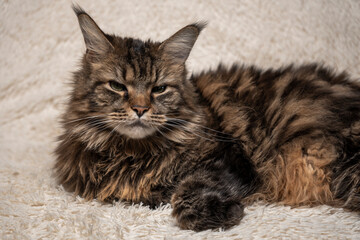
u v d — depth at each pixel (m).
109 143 0.74
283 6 1.17
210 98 0.80
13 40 1.16
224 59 1.15
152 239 0.65
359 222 0.68
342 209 0.73
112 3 1.17
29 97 1.14
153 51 0.75
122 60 0.73
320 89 0.80
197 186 0.70
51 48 1.16
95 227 0.66
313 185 0.75
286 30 1.15
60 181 0.79
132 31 1.16
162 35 1.16
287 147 0.76
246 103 0.79
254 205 0.74
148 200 0.74
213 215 0.67
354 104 0.77
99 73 0.74
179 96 0.75
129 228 0.67
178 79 0.75
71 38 1.16
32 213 0.70
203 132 0.75
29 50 1.16
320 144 0.75
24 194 0.76
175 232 0.66
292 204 0.75
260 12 1.17
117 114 0.72
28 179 0.83
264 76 0.84
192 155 0.74
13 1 1.15
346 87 0.81
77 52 1.15
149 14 1.17
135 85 0.73
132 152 0.74
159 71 0.74
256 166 0.76
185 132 0.75
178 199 0.69
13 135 1.09
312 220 0.69
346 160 0.73
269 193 0.76
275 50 1.15
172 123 0.74
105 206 0.74
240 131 0.76
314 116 0.77
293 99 0.79
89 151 0.75
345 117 0.76
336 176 0.74
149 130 0.72
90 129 0.74
